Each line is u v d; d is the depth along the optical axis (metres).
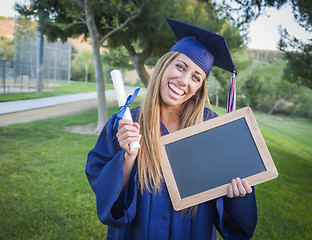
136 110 1.37
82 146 7.25
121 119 1.06
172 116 1.34
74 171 5.50
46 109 12.31
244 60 10.56
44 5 9.10
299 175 6.66
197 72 1.18
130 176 1.22
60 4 9.05
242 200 1.21
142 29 9.08
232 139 1.15
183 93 1.19
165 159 1.15
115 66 22.70
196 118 1.33
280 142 10.06
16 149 6.69
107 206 1.10
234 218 1.26
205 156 1.14
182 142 1.16
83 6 8.18
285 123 13.83
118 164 1.11
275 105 15.70
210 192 1.11
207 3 8.42
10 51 23.23
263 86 15.79
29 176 5.13
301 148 9.59
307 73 7.82
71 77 35.81
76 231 3.45
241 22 8.30
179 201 1.11
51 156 6.34
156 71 1.27
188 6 8.61
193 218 1.20
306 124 13.94
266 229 3.91
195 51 1.19
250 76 15.95
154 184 1.17
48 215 3.78
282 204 4.87
